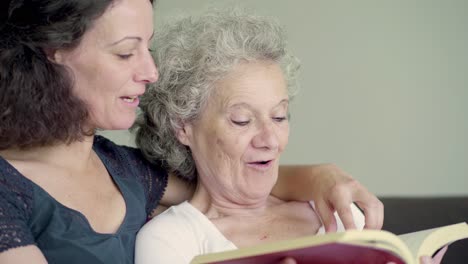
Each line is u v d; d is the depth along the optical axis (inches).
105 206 53.5
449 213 77.1
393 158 125.6
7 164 48.4
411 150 125.3
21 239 43.9
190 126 58.0
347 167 125.8
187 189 63.4
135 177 59.7
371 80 123.8
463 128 124.4
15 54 47.9
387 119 124.5
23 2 47.1
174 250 54.9
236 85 54.5
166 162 62.5
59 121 49.6
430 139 125.0
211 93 55.5
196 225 56.6
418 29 122.5
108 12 47.9
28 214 48.0
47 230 48.6
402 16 122.3
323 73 124.0
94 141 59.8
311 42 123.5
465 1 121.2
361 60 123.4
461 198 79.2
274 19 58.2
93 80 49.5
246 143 55.2
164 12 123.7
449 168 125.6
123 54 49.3
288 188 60.4
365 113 124.5
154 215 62.5
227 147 55.6
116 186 56.4
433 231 49.8
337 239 35.4
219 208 58.8
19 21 47.5
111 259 50.7
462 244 73.5
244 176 56.4
